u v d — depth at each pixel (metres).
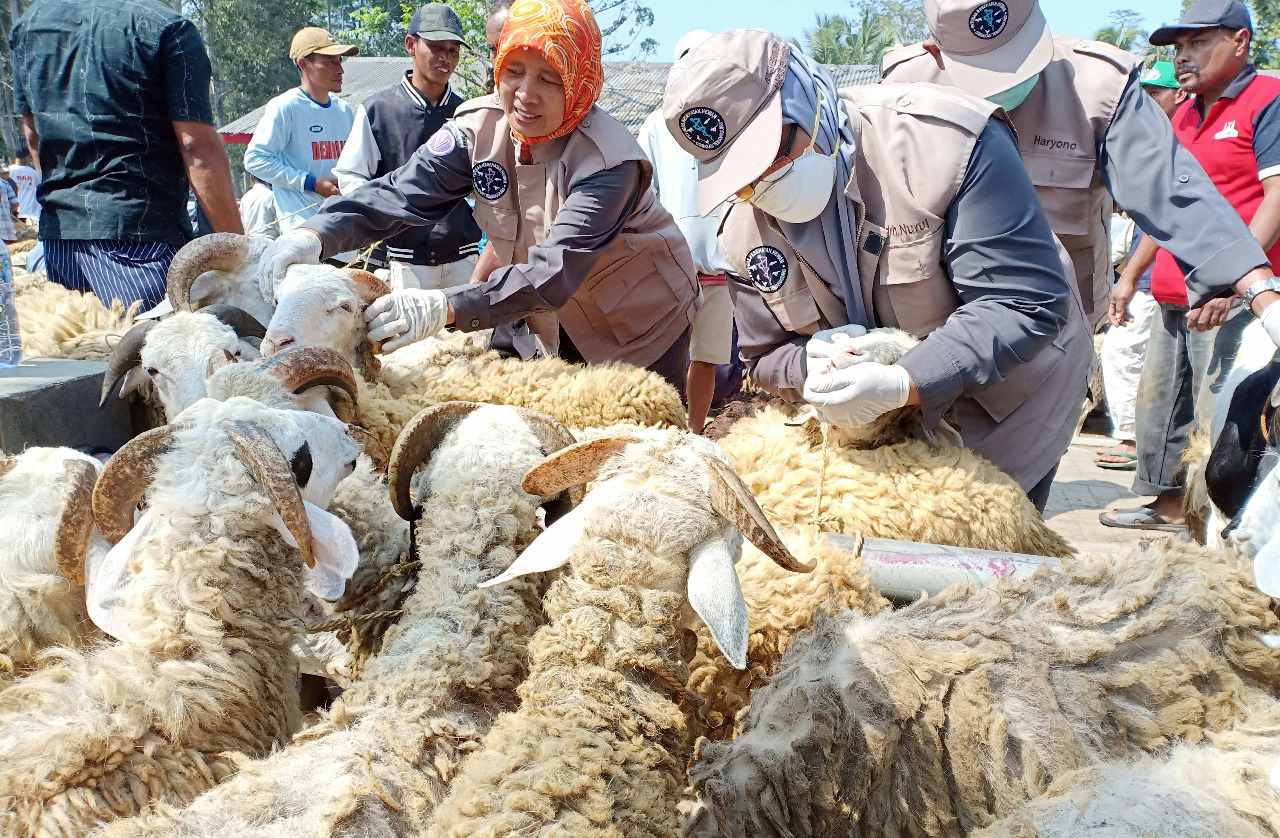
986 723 2.05
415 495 2.69
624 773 1.92
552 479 2.26
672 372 4.59
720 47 2.95
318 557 2.25
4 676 2.47
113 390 3.98
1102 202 3.78
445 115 6.35
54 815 1.94
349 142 6.21
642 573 2.09
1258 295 3.10
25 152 12.07
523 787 1.85
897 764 2.06
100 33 4.68
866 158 3.23
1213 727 2.09
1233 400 3.05
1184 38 5.16
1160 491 5.94
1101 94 3.47
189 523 2.27
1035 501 3.75
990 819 2.00
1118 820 1.82
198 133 4.86
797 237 3.28
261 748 2.30
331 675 2.87
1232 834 1.79
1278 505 2.33
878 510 3.19
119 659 2.19
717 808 2.01
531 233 4.09
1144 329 7.42
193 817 1.89
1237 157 5.12
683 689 2.14
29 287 5.20
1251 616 2.19
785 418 3.70
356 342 3.71
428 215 4.21
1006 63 3.35
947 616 2.29
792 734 2.06
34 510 2.55
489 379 3.97
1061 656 2.13
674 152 5.90
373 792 1.96
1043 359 3.41
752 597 2.57
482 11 19.84
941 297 3.29
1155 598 2.21
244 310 4.09
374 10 25.28
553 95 3.60
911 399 3.05
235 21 43.28
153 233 4.96
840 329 3.31
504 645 2.24
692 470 2.16
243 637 2.31
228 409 2.39
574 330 4.36
